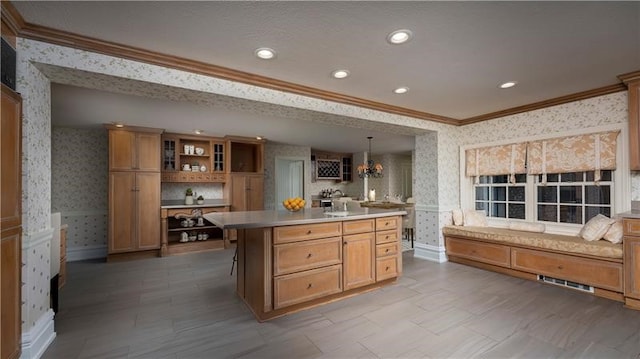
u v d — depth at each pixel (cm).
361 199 943
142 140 507
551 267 343
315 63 260
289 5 177
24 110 200
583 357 202
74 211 513
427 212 479
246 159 681
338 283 305
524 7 179
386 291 333
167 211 529
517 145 414
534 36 214
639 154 293
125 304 301
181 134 579
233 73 274
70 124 483
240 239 321
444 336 233
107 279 385
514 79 300
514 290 331
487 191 467
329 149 855
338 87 322
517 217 430
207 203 599
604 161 334
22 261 197
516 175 430
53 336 230
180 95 276
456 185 484
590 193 358
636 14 185
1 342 167
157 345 222
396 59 252
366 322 258
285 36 214
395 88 326
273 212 355
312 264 287
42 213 223
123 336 235
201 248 563
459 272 402
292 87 310
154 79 244
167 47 230
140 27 201
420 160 491
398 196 865
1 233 166
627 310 274
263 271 260
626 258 283
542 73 284
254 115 429
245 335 236
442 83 311
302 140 679
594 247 305
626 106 319
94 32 208
